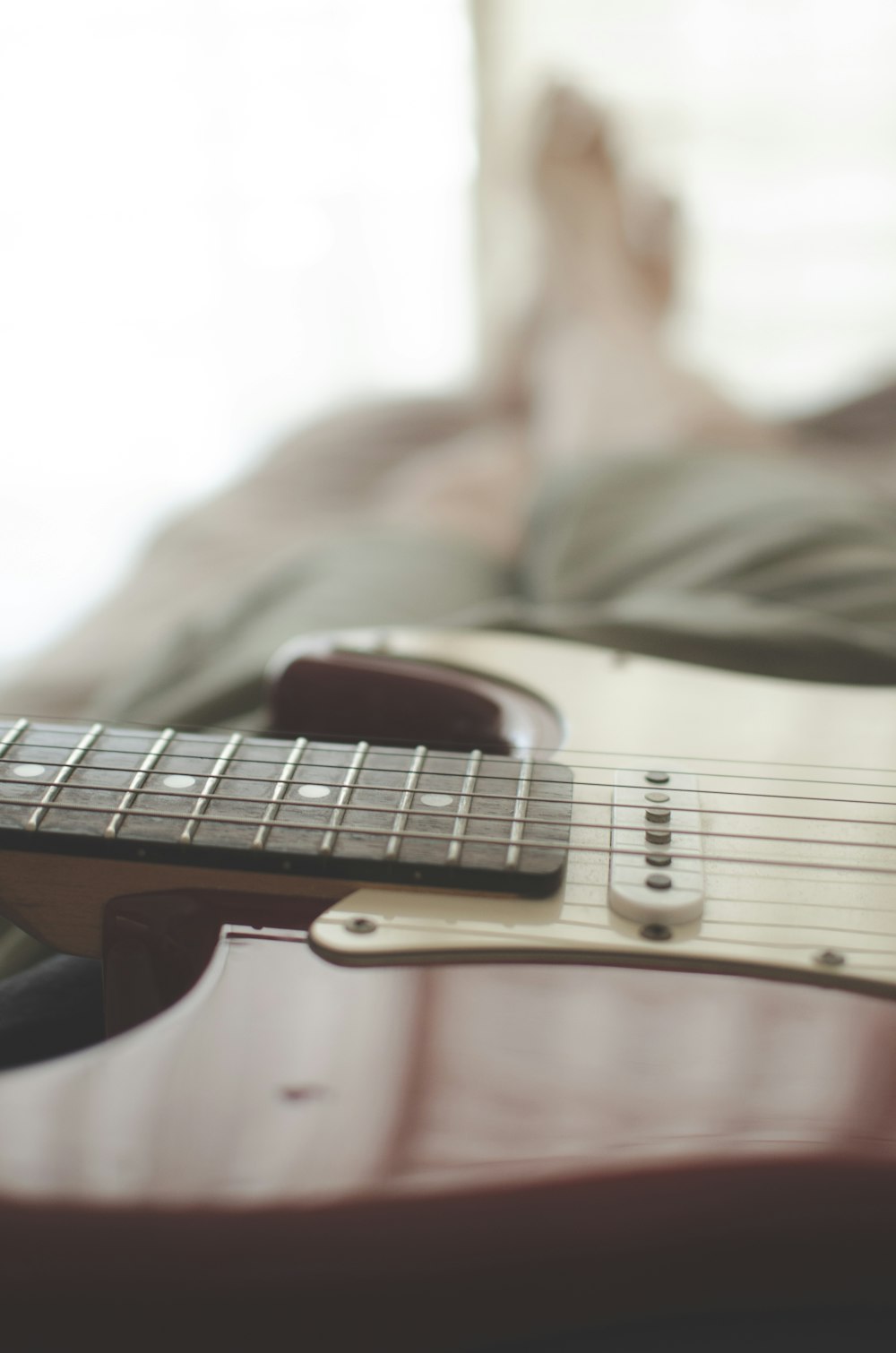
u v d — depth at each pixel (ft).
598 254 3.79
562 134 3.86
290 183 4.65
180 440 5.04
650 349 3.42
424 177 4.59
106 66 4.56
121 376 4.98
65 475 5.10
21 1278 1.03
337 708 1.55
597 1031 1.13
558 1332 1.07
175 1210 1.04
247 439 4.99
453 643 1.59
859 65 4.06
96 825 1.26
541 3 4.28
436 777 1.33
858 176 4.17
